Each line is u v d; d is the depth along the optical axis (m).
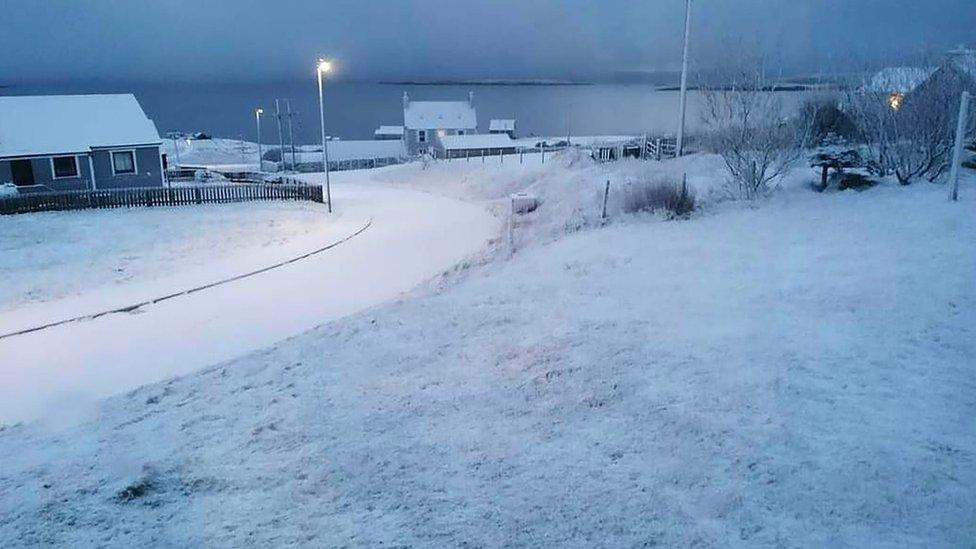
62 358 11.59
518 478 4.85
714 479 4.71
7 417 8.94
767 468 4.82
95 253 21.42
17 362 11.41
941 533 4.02
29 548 4.20
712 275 10.69
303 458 5.33
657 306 9.17
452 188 41.97
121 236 24.36
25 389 10.08
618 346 7.59
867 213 14.48
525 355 7.57
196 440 5.88
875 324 7.85
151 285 17.28
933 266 9.91
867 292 9.02
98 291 16.83
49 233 24.72
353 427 5.93
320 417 6.22
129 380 10.35
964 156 19.30
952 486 4.51
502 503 4.52
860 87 22.38
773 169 21.77
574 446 5.31
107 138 38.00
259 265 19.47
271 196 36.03
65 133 37.53
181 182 46.56
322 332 9.48
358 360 7.91
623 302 9.51
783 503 4.39
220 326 13.34
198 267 19.58
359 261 19.70
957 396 5.94
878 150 19.91
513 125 108.25
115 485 5.02
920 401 5.86
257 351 9.01
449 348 8.12
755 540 4.01
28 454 5.99
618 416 5.82
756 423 5.54
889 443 5.12
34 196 29.58
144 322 13.82
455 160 54.16
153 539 4.25
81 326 13.67
